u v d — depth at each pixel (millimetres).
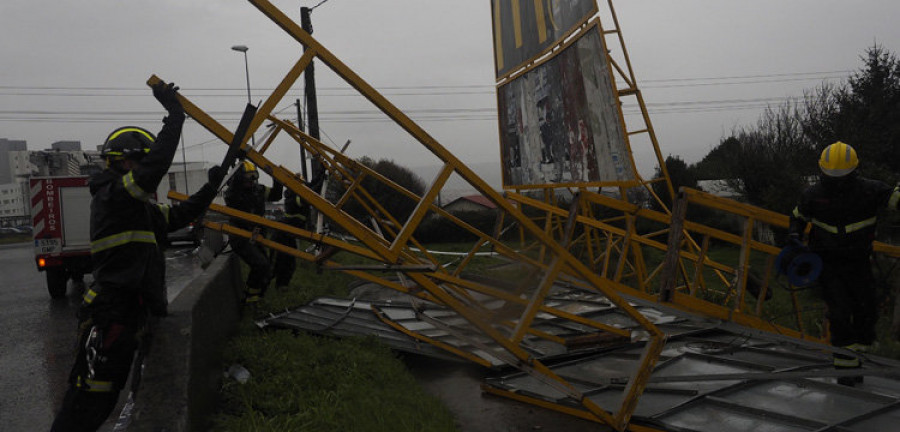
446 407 5309
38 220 11148
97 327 2891
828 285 4918
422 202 3615
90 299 2949
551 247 4059
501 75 12375
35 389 5430
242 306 7539
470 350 6352
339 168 6316
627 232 7168
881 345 6875
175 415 2578
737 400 4699
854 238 4781
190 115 3107
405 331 7059
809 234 5273
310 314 7859
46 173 20750
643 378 4461
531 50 10867
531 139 11086
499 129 12688
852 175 4680
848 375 4246
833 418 4188
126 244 2963
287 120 5883
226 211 4395
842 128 17906
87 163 11898
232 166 3646
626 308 4355
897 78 20844
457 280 4773
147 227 3043
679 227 5031
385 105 3418
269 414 3949
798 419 4125
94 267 3014
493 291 4914
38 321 8828
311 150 6168
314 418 3881
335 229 9047
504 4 12086
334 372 4961
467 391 5844
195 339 3230
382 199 25453
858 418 4078
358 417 4090
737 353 6055
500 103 12555
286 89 3248
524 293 4898
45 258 11062
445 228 27031
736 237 5621
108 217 2951
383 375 5363
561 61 9703
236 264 7633
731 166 23062
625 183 8172
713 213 17562
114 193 2930
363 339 6438
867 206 4734
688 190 5043
